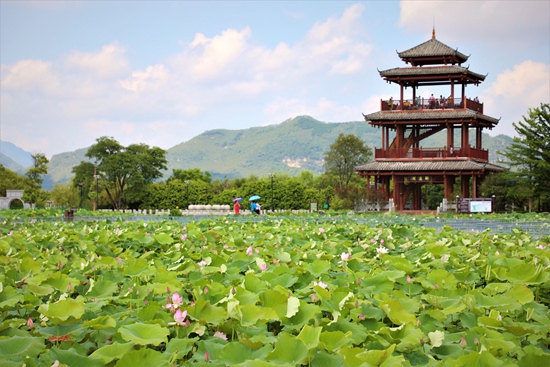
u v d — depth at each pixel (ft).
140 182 275.59
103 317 18.22
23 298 21.80
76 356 15.58
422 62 192.65
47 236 43.09
